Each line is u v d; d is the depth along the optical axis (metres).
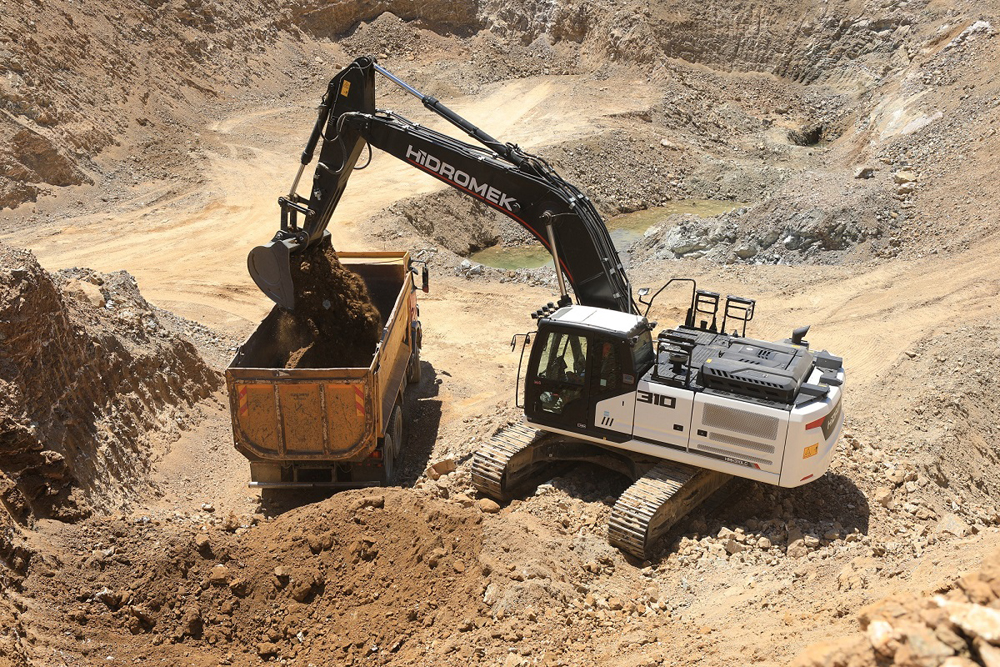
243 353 12.09
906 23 46.59
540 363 10.99
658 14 50.91
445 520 9.62
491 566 8.86
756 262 25.25
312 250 12.71
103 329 13.35
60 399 11.40
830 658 4.93
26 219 29.89
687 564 9.74
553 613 8.37
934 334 17.83
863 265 23.23
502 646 7.88
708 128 44.69
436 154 12.29
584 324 10.58
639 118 43.22
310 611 8.86
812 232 24.56
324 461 11.73
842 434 12.60
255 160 36.91
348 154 12.63
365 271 15.62
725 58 50.75
